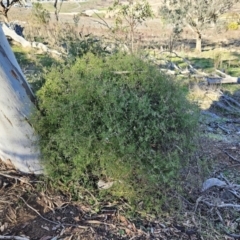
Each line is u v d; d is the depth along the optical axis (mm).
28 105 2289
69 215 2252
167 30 14664
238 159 3500
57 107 2297
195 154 2756
